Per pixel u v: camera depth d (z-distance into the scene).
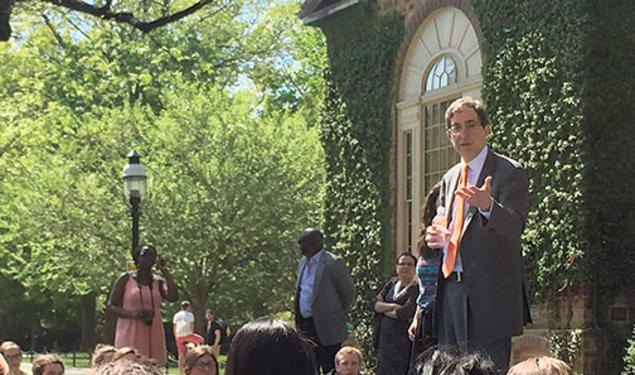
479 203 5.80
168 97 34.28
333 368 11.33
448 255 6.14
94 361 7.24
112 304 11.17
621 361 14.14
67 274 37.88
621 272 14.33
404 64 18.62
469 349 6.04
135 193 16.50
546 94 15.02
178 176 32.09
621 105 14.52
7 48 30.30
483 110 6.27
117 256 32.31
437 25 17.91
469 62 17.03
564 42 14.79
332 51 20.45
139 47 34.47
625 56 14.62
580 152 14.37
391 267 18.56
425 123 18.05
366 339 18.80
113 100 41.16
